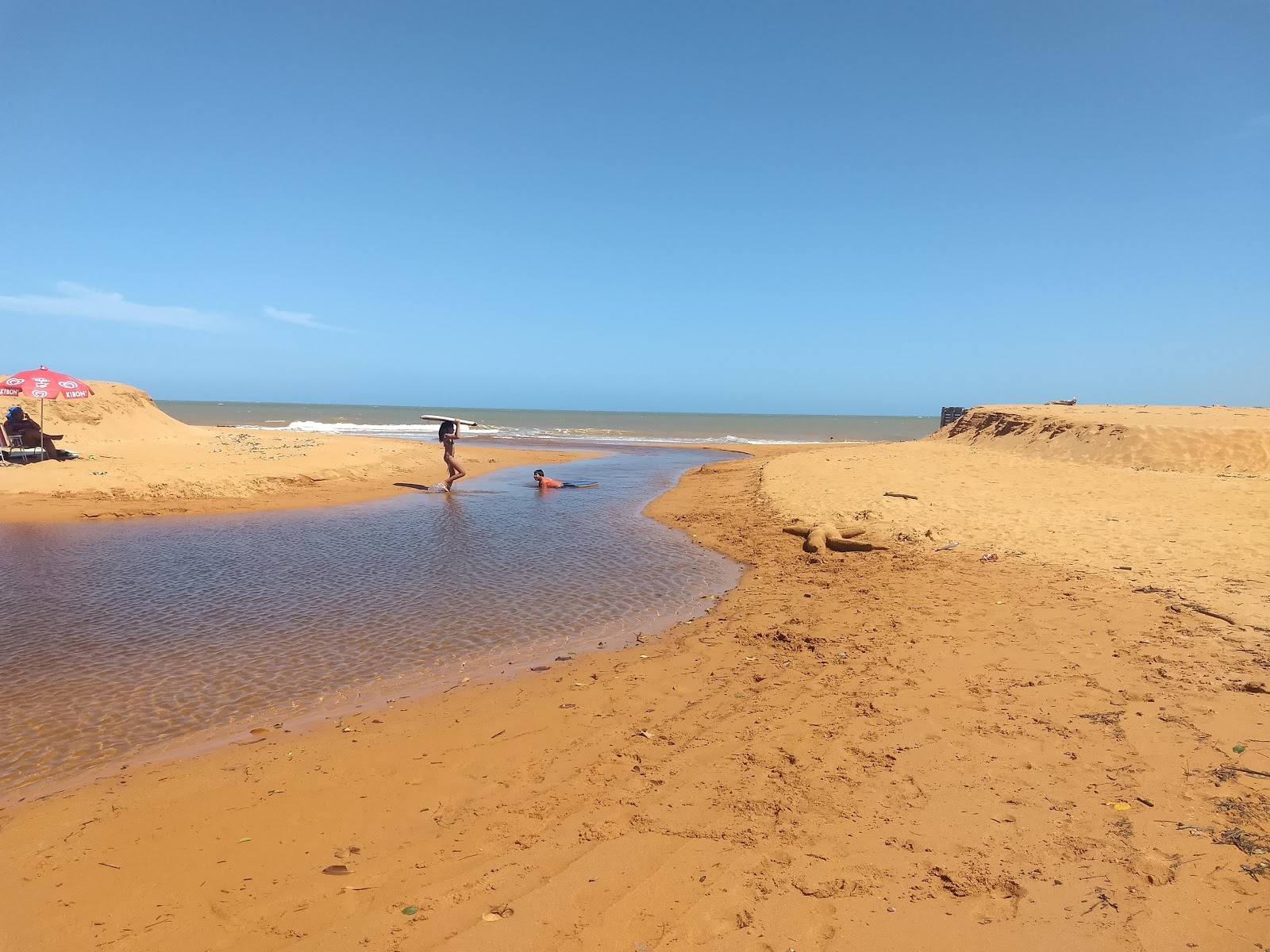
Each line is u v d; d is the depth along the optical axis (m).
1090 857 3.56
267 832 4.16
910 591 9.23
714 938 3.11
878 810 4.12
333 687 6.67
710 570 11.52
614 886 3.51
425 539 13.95
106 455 20.52
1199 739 4.72
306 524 15.37
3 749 5.41
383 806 4.45
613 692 6.42
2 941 3.22
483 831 4.11
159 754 5.31
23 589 10.05
